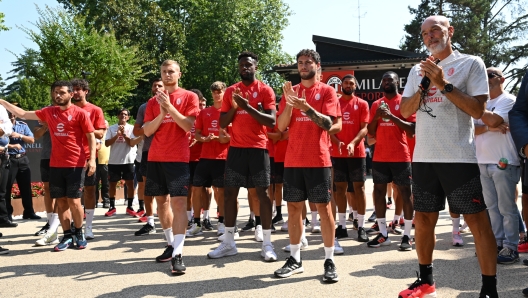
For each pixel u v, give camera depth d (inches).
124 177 357.4
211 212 383.2
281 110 179.6
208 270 177.6
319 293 145.9
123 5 1198.3
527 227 192.2
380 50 848.9
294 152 169.3
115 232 275.1
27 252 215.9
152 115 194.4
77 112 222.4
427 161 129.8
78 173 221.5
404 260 191.9
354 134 242.8
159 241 243.6
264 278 165.2
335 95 173.9
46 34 858.1
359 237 238.4
